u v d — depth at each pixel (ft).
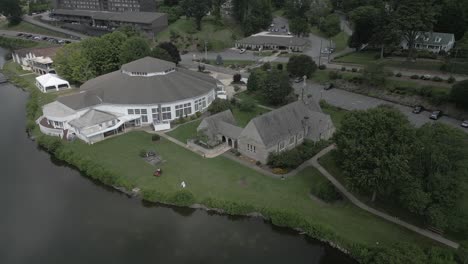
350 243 167.84
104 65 411.13
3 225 191.83
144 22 599.16
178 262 165.99
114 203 208.64
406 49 452.76
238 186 214.07
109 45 413.18
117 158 246.27
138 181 219.82
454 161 165.78
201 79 351.25
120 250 173.78
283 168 230.89
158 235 183.32
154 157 246.68
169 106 301.84
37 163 253.85
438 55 424.87
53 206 207.00
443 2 470.80
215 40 591.37
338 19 615.57
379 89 361.30
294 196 203.92
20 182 230.48
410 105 331.16
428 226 176.76
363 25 463.83
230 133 254.68
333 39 593.01
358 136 183.93
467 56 396.78
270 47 555.28
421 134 176.35
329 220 184.24
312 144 256.93
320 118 261.03
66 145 266.57
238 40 583.17
